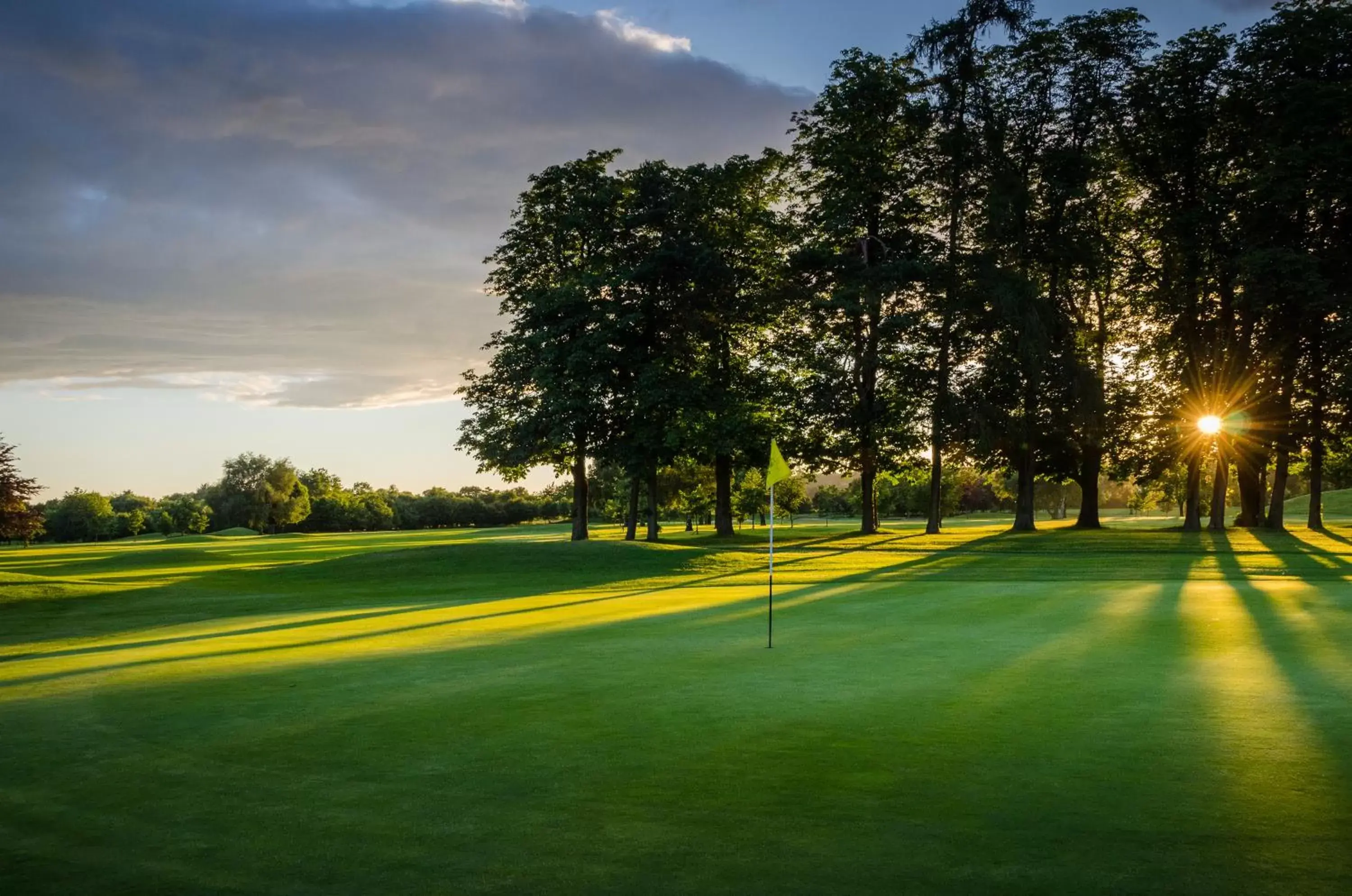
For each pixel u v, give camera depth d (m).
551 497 168.75
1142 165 45.16
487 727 8.54
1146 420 47.28
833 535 51.62
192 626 20.06
